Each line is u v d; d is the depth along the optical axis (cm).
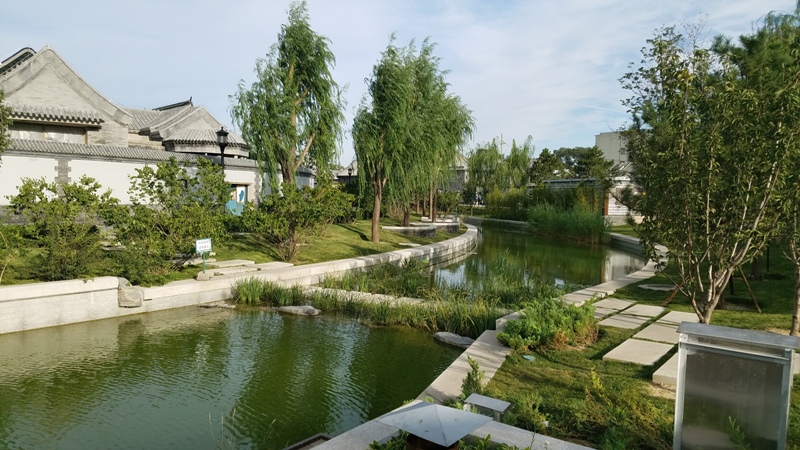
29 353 775
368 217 2838
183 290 1080
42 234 1037
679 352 357
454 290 1204
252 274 1237
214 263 1344
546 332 684
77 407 597
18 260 1061
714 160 523
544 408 480
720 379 344
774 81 638
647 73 627
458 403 445
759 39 988
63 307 923
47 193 1571
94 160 1681
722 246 533
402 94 1875
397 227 2397
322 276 1397
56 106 2047
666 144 625
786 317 829
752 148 502
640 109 704
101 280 969
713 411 346
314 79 1830
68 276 974
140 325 937
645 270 1453
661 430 403
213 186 1366
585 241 2792
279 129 1725
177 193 1248
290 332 906
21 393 633
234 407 602
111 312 985
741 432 331
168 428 549
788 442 370
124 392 641
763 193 503
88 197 1054
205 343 839
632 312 892
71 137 2003
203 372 711
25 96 1983
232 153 2472
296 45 1783
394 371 724
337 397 634
